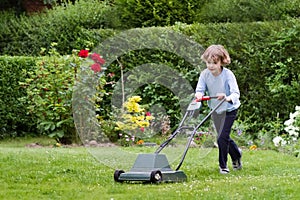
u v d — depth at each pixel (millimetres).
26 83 11109
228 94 7086
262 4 12734
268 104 11125
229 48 11445
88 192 5961
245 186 5957
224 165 7105
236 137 10477
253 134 10742
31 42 14484
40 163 7582
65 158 8000
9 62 12125
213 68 6949
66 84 10680
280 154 9086
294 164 7859
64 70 10789
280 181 6203
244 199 5418
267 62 11227
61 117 10750
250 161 8180
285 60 11172
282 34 11148
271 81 11133
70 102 10672
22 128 12391
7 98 12141
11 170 7117
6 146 10922
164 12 13352
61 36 13828
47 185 6363
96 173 7047
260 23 11453
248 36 11398
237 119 11227
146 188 6109
